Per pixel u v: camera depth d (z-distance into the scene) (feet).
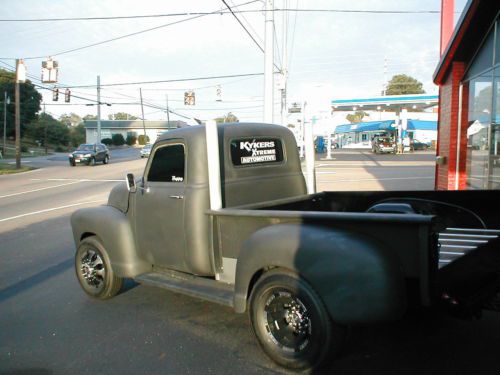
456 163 34.73
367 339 13.16
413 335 13.34
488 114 30.40
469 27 29.66
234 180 15.29
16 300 18.28
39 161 145.48
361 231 10.71
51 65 96.94
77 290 19.30
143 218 15.78
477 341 12.87
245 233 12.95
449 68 34.91
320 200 17.99
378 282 9.91
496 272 9.89
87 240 17.62
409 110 230.07
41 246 28.43
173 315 15.89
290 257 11.03
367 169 82.64
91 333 14.58
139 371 12.01
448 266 10.27
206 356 12.71
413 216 9.83
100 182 71.15
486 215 15.75
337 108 145.48
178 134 14.65
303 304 10.94
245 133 15.84
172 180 14.88
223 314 15.85
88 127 324.39
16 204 49.98
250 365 12.10
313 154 18.40
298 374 11.47
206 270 14.05
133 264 16.21
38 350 13.50
